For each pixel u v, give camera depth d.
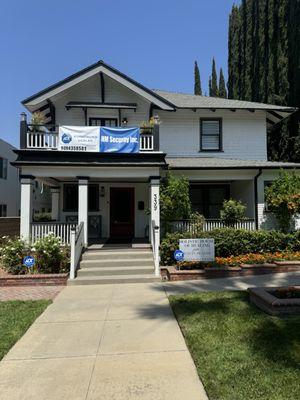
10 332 5.40
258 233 11.53
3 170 22.89
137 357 4.49
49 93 12.90
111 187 15.30
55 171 11.58
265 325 5.35
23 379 3.95
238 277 9.46
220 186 16.03
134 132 11.94
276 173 13.40
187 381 3.83
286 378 3.71
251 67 31.69
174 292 7.98
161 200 11.94
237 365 4.06
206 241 9.88
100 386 3.75
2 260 10.04
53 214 15.16
